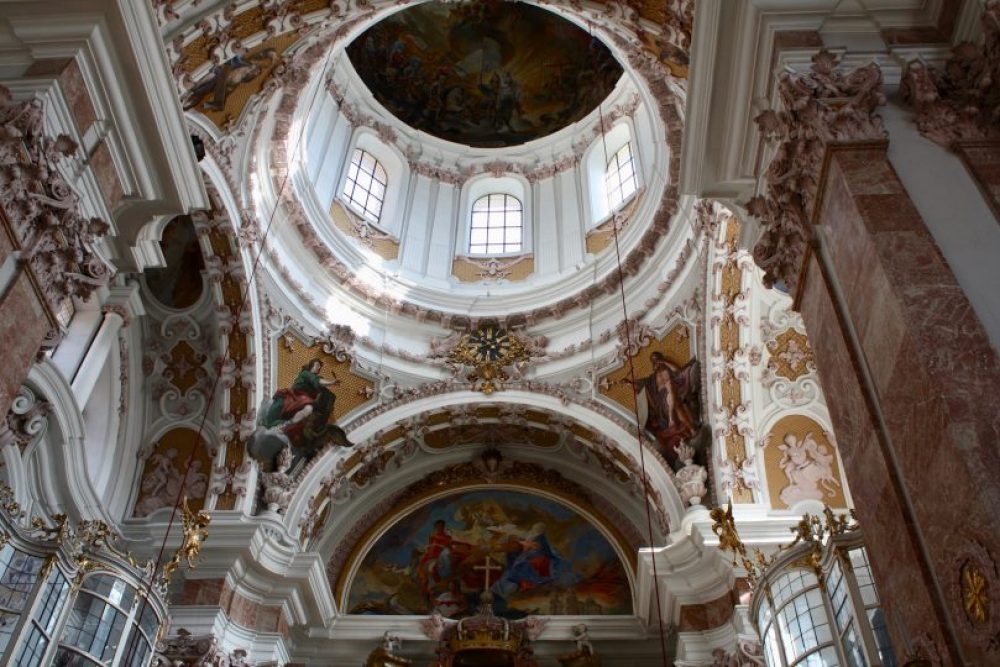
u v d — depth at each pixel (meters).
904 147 6.93
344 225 18.16
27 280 7.27
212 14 9.66
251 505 14.77
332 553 16.83
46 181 7.43
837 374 6.96
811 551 11.08
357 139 19.88
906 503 6.01
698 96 8.40
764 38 7.70
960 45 7.32
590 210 19.23
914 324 5.92
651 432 15.77
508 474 17.81
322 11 11.54
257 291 15.22
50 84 7.53
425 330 17.45
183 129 8.69
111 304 13.54
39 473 12.60
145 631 11.52
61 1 7.86
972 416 5.47
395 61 20.77
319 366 16.17
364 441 16.12
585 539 17.17
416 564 17.00
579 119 20.75
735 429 14.73
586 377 16.50
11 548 10.13
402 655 15.71
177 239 14.88
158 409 15.30
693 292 15.52
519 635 15.38
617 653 15.79
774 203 7.77
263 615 14.34
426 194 20.30
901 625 6.04
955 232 6.38
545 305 17.36
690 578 14.00
